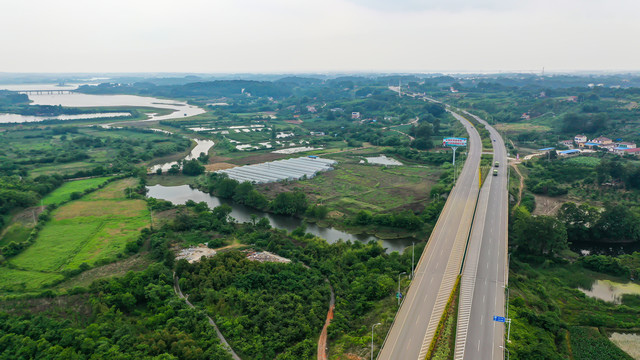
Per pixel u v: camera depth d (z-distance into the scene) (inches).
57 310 4315.9
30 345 3602.4
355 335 3811.5
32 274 5280.5
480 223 6176.2
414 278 4537.4
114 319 4156.0
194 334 3919.8
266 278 4933.6
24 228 6840.6
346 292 4714.6
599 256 5615.2
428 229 6855.3
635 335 4030.5
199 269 5191.9
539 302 4426.7
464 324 3690.9
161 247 5940.0
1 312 4136.3
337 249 5964.6
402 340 3489.2
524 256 5920.3
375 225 7288.4
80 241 6378.0
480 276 4559.5
